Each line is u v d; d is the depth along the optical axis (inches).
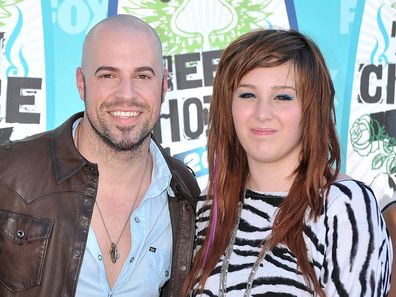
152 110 88.4
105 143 87.0
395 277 91.5
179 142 107.0
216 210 80.7
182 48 106.6
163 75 92.2
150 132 89.1
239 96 76.5
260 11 107.4
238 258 75.8
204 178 107.5
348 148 108.9
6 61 103.3
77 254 85.2
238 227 77.9
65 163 87.6
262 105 74.3
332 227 71.1
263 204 77.4
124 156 87.7
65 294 84.4
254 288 72.9
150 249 89.7
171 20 106.3
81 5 104.5
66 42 104.5
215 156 82.2
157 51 89.3
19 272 84.7
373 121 109.1
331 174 75.1
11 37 103.4
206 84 107.0
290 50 73.7
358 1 108.4
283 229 73.0
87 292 86.0
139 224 89.3
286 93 74.1
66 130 90.0
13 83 103.7
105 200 89.7
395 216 101.1
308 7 107.8
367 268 69.1
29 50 103.9
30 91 104.1
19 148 88.6
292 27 107.8
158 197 92.9
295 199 74.6
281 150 75.2
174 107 106.8
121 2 105.3
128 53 86.4
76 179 87.5
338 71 108.6
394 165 109.7
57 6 104.2
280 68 73.7
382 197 109.4
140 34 88.0
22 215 85.2
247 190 79.7
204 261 79.2
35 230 84.8
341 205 71.3
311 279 69.8
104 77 87.0
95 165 87.0
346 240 70.0
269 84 73.9
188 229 90.7
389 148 109.4
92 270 86.4
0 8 103.1
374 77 109.0
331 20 108.3
